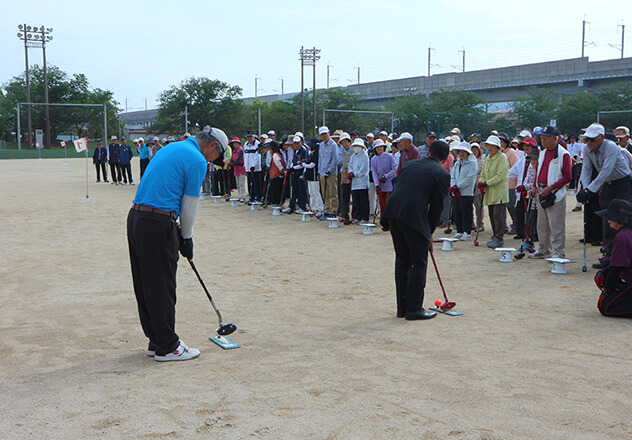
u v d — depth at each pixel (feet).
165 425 11.53
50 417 11.94
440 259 30.04
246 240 36.83
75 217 47.73
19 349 16.55
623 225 19.24
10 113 247.09
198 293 23.43
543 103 189.26
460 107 207.31
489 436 11.09
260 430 11.31
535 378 14.06
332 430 11.31
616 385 13.62
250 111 271.49
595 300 21.86
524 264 28.63
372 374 14.30
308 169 47.03
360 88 284.41
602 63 204.33
